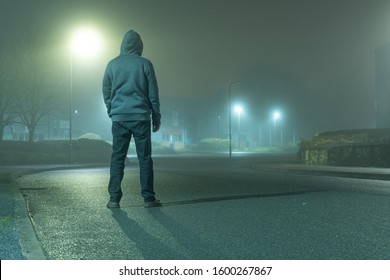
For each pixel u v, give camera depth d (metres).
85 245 5.62
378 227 6.55
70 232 6.30
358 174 18.81
